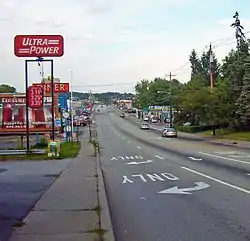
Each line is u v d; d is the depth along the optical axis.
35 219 10.16
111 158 32.66
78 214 10.76
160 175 20.64
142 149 42.50
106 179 19.67
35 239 8.27
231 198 13.48
